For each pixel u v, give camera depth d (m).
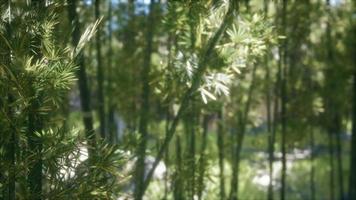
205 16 3.77
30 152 3.00
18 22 2.87
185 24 3.89
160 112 7.36
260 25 3.75
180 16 3.88
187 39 3.82
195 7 3.74
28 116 2.96
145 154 4.54
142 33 6.47
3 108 2.76
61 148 2.91
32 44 3.03
